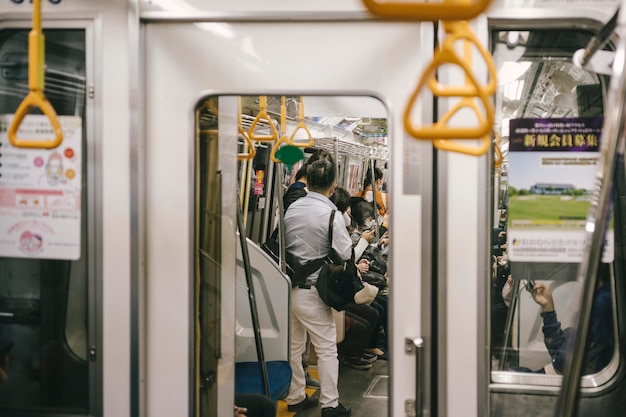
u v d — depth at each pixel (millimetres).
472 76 1351
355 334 5242
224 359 2684
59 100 2422
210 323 2574
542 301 2320
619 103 1675
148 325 2449
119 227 2406
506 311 2340
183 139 2414
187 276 2430
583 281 1750
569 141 2291
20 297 2473
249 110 4051
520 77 2309
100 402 2439
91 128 2408
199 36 2396
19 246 2451
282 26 2373
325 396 4531
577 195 2285
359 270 5766
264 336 4055
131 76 2385
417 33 2322
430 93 2307
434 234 2320
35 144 1834
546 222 2297
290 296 4059
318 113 3789
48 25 2414
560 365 2328
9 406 2494
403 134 2326
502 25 2301
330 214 4559
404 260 2332
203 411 2535
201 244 2490
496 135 2303
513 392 2332
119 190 2404
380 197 6973
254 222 4812
